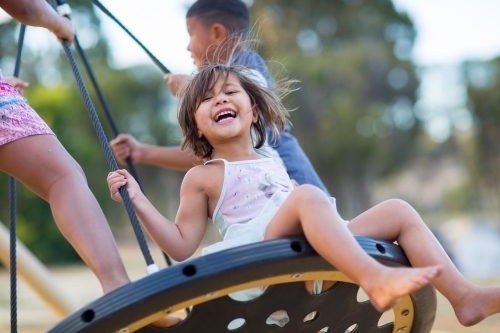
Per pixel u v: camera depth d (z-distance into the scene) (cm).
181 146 235
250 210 213
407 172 4200
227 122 220
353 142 3028
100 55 2845
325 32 3297
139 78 2828
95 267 189
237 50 325
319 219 179
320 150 3011
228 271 167
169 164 348
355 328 211
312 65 2989
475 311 199
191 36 342
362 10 3391
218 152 227
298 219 186
